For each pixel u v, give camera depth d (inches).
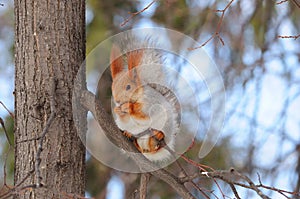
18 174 127.3
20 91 128.6
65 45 129.1
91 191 163.2
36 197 125.8
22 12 129.8
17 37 129.9
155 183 163.2
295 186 160.1
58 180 126.4
